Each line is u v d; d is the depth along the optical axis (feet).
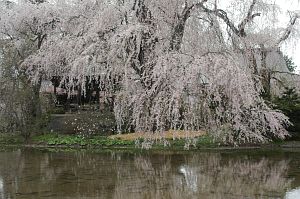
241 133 47.91
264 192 32.68
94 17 51.08
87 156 52.47
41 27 67.00
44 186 34.96
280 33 60.95
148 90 41.39
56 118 69.46
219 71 38.91
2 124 66.28
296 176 38.86
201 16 46.83
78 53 51.55
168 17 45.75
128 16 47.57
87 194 32.04
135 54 44.83
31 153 55.98
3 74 66.03
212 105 42.14
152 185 35.29
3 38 69.92
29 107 66.39
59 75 65.92
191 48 45.62
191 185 35.32
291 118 57.57
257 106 47.39
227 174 40.14
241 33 49.65
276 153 52.60
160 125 40.57
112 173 40.86
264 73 57.62
